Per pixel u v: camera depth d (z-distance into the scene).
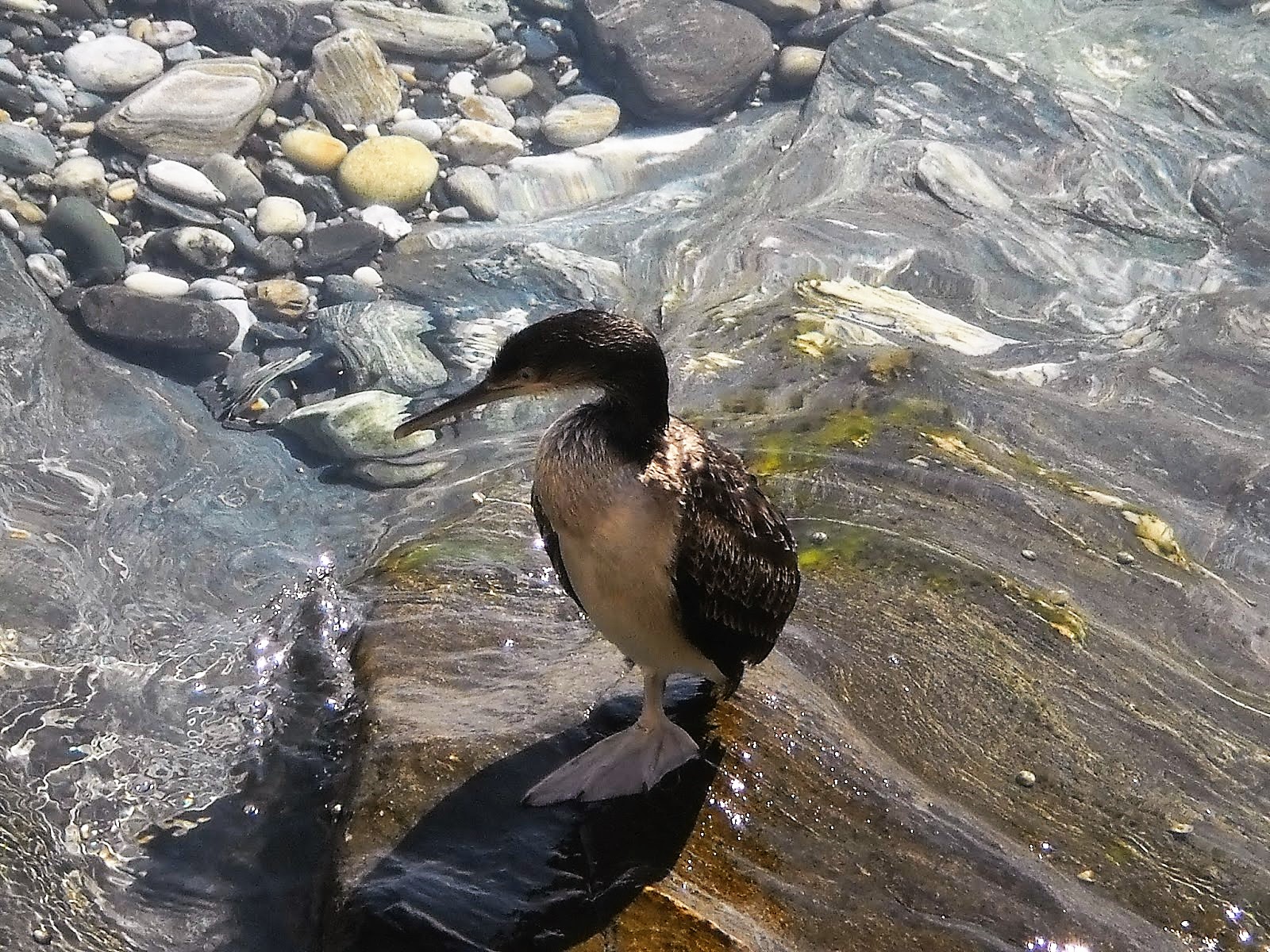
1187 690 0.99
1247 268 1.69
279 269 1.65
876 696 0.94
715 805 0.81
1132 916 0.81
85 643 1.12
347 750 0.91
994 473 1.19
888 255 1.69
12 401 1.41
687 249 1.72
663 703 0.88
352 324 1.57
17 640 1.12
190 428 1.43
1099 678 0.99
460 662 0.94
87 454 1.38
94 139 1.72
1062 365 1.46
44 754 0.99
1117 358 1.49
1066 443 1.29
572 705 0.88
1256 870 0.85
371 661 0.96
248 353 1.54
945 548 1.09
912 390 1.30
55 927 0.86
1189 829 0.88
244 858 0.89
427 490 1.36
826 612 1.01
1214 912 0.82
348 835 0.80
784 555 0.80
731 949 0.73
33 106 1.73
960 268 1.68
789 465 1.19
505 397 0.78
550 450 0.75
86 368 1.48
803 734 0.87
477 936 0.73
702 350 1.41
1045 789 0.89
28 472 1.34
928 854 0.81
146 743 1.00
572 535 0.75
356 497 1.36
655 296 1.64
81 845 0.91
